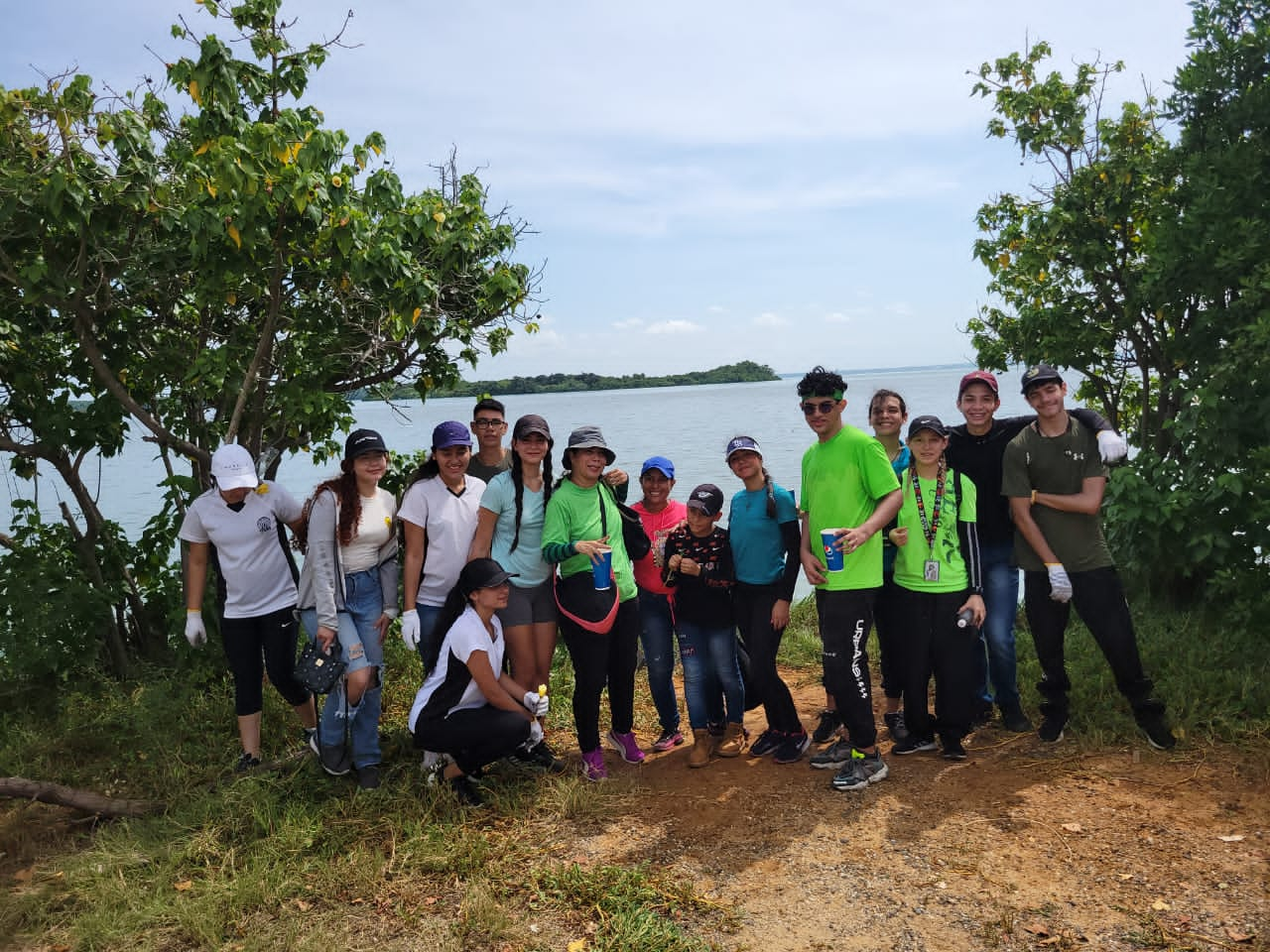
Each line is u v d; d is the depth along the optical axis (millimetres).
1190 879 3391
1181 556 6344
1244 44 6469
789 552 4562
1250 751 4438
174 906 3480
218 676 6059
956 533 4500
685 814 4211
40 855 4070
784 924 3271
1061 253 7602
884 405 4961
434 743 4285
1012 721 4977
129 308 6016
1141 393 8008
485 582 4230
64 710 5480
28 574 5754
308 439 7137
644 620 5008
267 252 5719
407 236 6312
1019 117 7910
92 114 5078
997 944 3074
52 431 5977
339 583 4391
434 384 7094
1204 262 6461
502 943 3225
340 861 3779
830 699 5148
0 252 5188
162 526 6449
